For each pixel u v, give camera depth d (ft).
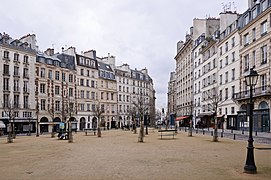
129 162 36.09
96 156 42.42
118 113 244.63
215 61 150.92
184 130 148.56
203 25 199.00
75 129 181.57
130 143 66.54
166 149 51.85
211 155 42.86
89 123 207.31
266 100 95.35
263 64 99.66
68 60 195.52
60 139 87.51
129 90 266.16
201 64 177.37
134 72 281.95
